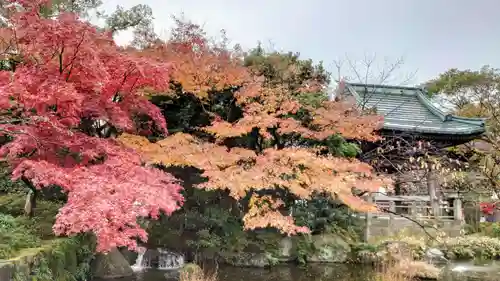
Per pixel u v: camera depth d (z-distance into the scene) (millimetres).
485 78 24391
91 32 7734
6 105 7043
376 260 12445
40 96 6965
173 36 13570
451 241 13844
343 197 12031
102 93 8859
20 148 7191
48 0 8375
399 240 13250
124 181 7285
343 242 13328
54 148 8141
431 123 16438
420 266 11500
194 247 12508
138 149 10375
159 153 10641
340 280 10898
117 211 6426
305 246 13039
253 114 12336
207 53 12781
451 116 16484
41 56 8031
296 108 12781
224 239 12859
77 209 6305
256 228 13539
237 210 14047
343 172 12258
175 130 13805
